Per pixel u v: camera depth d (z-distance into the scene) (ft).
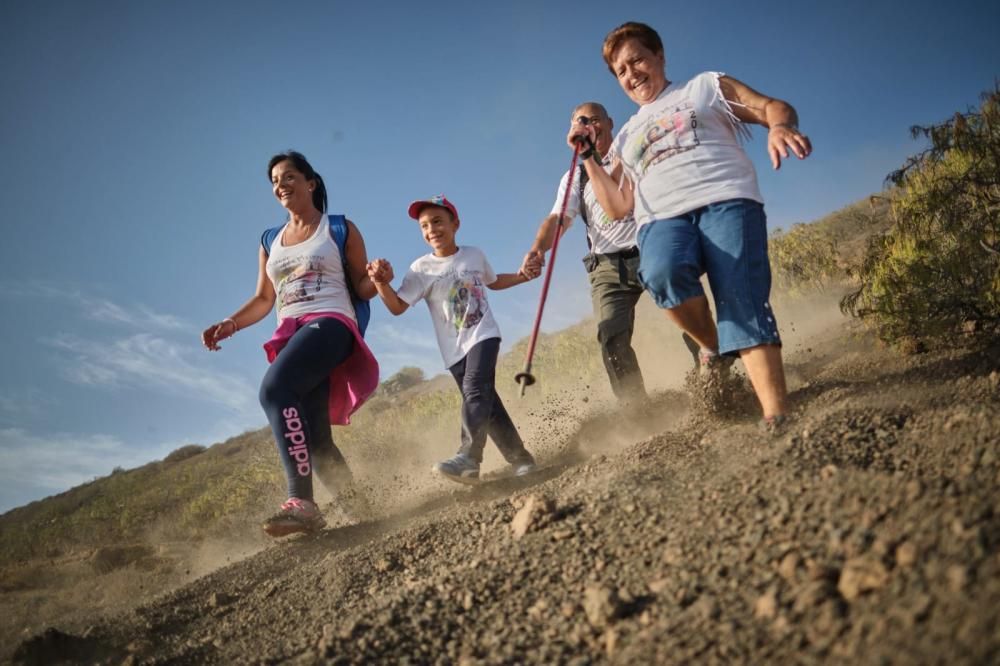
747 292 10.87
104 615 12.53
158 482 56.49
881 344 14.51
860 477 7.28
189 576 20.36
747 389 11.95
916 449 8.14
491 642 7.25
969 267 13.51
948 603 4.78
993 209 14.30
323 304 15.47
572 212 16.49
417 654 7.43
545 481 13.11
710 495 8.28
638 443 12.04
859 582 5.48
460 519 11.32
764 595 5.96
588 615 6.98
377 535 13.16
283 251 15.87
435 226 15.78
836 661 4.87
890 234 15.64
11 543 43.39
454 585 8.43
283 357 14.76
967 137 14.47
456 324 15.49
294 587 10.99
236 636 9.93
